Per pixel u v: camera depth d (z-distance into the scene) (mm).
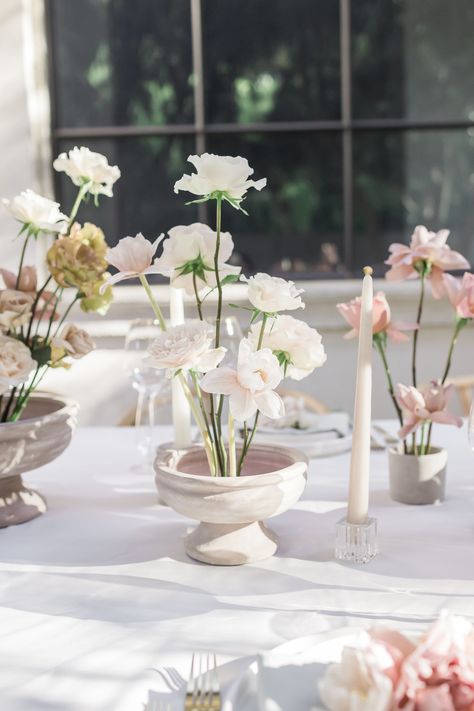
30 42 2451
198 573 831
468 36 2541
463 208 2617
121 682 625
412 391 960
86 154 984
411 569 830
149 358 748
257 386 705
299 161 2609
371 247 2635
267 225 2635
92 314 2436
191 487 799
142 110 2588
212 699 580
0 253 2441
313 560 857
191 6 2549
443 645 475
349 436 1310
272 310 753
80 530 969
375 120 2590
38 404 1111
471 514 992
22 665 654
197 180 740
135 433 1458
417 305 2457
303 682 551
